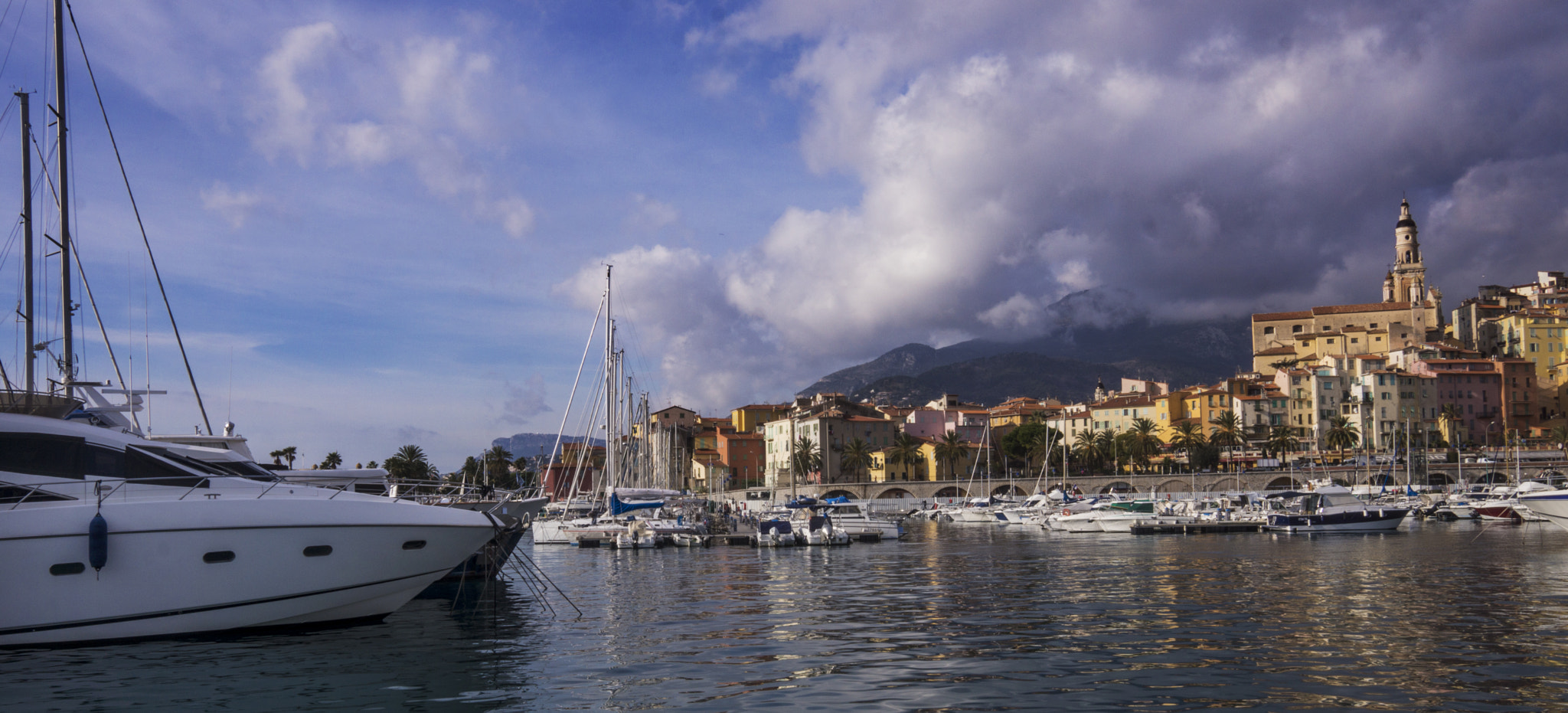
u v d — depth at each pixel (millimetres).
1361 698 18438
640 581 42281
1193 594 35281
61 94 31656
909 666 21734
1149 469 184125
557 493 91500
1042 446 190125
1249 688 19297
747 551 63000
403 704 18219
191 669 20578
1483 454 162375
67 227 31562
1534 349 191500
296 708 17875
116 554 21922
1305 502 82500
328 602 24094
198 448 27375
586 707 18031
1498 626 26703
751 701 18469
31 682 19453
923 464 197250
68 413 26781
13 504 22938
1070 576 43094
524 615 29969
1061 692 19000
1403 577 40688
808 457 186625
